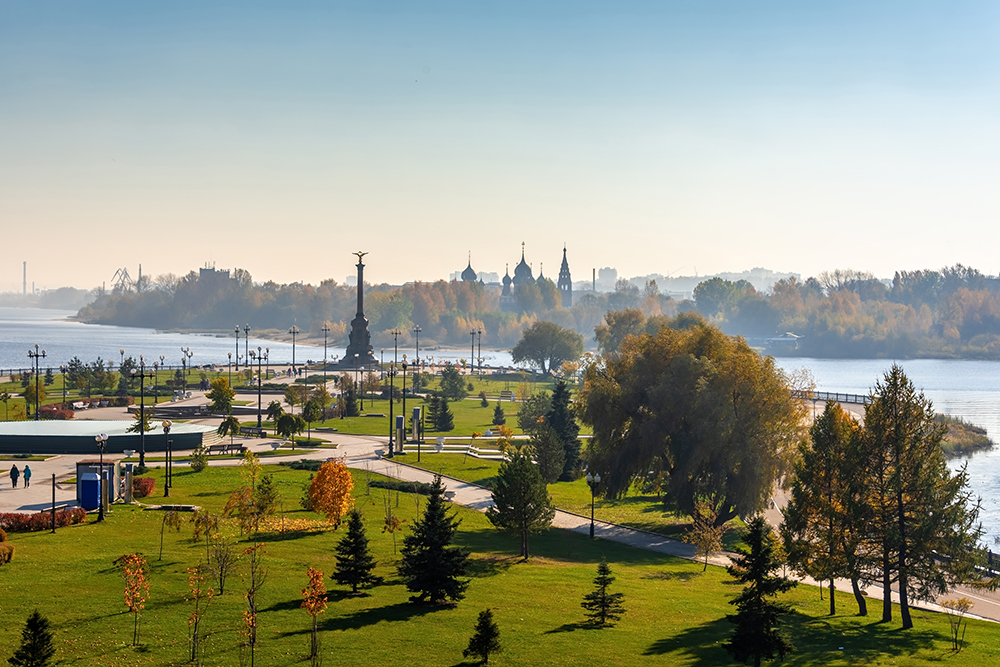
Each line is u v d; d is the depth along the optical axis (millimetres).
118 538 47312
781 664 35094
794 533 48438
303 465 77688
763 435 65375
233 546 46469
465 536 56312
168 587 38438
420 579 39031
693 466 65250
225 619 35125
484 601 40812
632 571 51094
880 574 45281
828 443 47094
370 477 74375
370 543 50250
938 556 44750
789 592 50438
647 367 71000
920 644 39250
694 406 65125
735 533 66438
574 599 42531
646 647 35625
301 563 44281
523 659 33000
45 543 45281
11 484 65312
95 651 30859
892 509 44594
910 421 44281
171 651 31406
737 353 68812
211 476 70562
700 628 39062
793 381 72188
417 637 34438
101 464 55812
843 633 40812
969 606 44750
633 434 69375
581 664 32969
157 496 61219
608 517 69562
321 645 32812
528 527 51156
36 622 28000
